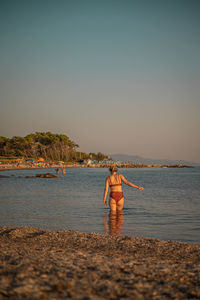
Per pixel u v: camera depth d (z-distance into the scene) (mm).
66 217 11977
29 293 3701
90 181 43562
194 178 55062
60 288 3945
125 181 13461
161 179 51188
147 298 3822
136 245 7238
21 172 85938
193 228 9891
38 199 18672
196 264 5559
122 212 13211
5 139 152375
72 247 7035
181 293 4023
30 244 7277
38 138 167375
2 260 5309
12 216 12227
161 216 12164
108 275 4648
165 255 6359
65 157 182750
